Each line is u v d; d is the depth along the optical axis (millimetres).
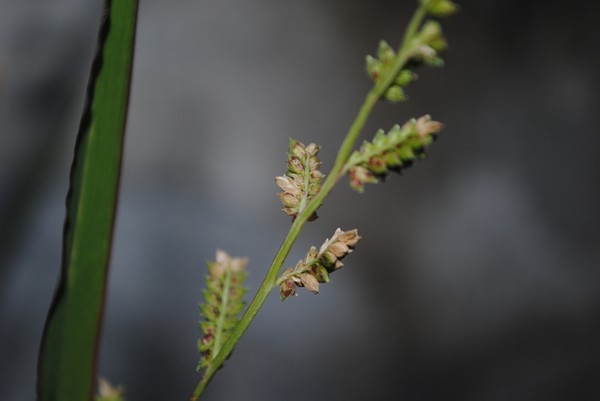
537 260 2424
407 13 2492
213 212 2043
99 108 208
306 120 2283
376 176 212
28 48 1797
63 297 208
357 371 2096
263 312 2018
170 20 2270
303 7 2424
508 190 2469
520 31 2641
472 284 2357
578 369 2359
